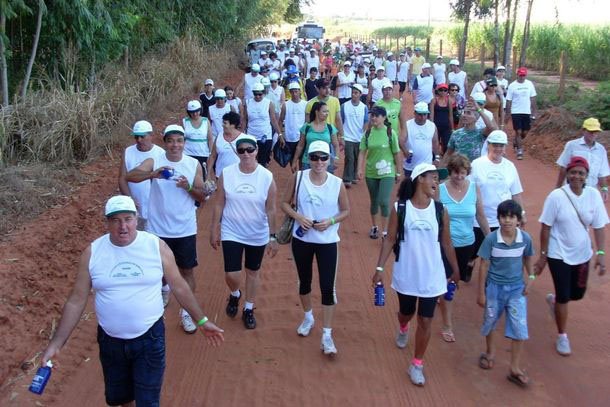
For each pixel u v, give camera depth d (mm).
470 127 7633
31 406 4695
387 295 6770
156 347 3838
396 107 9438
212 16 24406
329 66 27453
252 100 9938
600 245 5391
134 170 5629
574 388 4984
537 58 32219
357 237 8602
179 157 5715
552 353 5527
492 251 4992
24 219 7500
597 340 5734
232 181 5543
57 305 6121
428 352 5570
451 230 5727
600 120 13727
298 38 43125
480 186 6211
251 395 4930
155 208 5684
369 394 4930
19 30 10844
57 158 9609
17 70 11234
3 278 5980
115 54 13820
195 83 18609
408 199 4844
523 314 4961
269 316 6250
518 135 13344
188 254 5777
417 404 4793
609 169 6637
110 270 3703
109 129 11141
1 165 8438
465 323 6109
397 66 25156
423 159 8234
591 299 6590
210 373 5238
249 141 5379
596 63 26547
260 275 7348
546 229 5344
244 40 34562
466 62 36375
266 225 5742
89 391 4980
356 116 10484
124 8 13688
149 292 3781
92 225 8023
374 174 8070
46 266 6648
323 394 4934
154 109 14312
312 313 6242
